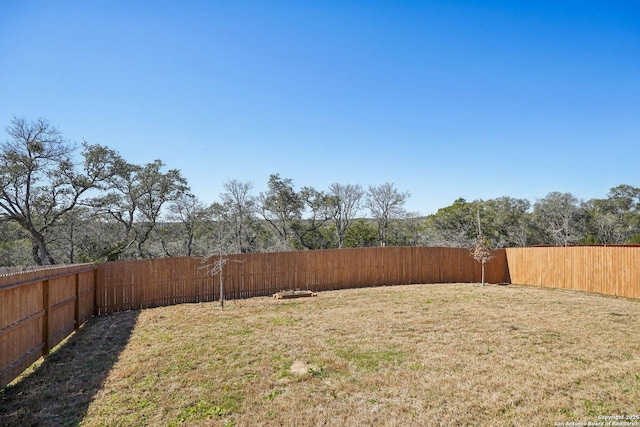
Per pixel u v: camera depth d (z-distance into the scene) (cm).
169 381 500
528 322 814
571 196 3022
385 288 1409
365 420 384
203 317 916
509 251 1716
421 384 473
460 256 1678
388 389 461
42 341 622
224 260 1144
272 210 2791
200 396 450
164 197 2259
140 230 2284
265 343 668
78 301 841
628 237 2886
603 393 440
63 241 1986
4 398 463
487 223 3136
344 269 1441
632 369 518
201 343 677
